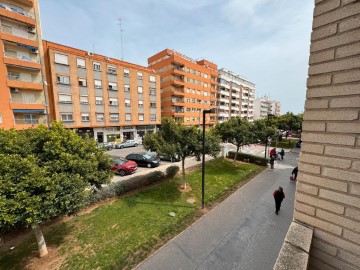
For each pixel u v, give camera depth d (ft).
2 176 13.47
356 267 5.70
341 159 5.86
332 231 6.20
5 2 58.54
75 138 18.88
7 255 18.49
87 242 19.95
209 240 20.45
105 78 87.61
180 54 131.85
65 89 75.15
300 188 7.01
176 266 17.02
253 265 17.28
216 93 151.64
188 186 35.88
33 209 13.94
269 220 24.48
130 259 17.70
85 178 18.34
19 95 62.34
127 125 98.22
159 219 24.18
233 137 49.55
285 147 89.10
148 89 105.19
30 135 17.43
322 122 6.28
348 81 5.59
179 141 31.53
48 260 17.66
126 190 32.14
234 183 37.83
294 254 5.83
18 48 61.36
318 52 6.32
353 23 5.40
